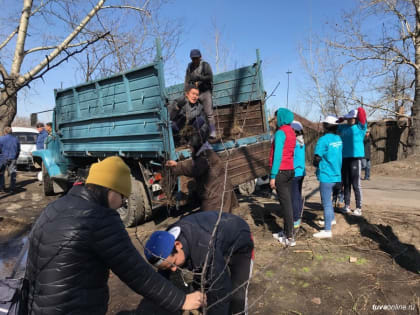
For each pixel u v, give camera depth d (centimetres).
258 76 558
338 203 535
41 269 143
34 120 657
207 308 167
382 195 693
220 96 632
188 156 434
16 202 731
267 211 540
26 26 718
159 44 407
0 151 827
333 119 422
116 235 148
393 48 1182
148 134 439
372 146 1382
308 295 301
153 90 421
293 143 388
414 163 1101
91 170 160
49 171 702
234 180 471
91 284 149
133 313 283
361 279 327
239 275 208
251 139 533
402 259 367
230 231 204
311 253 390
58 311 141
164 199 460
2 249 450
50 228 144
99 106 522
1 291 150
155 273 157
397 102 1399
